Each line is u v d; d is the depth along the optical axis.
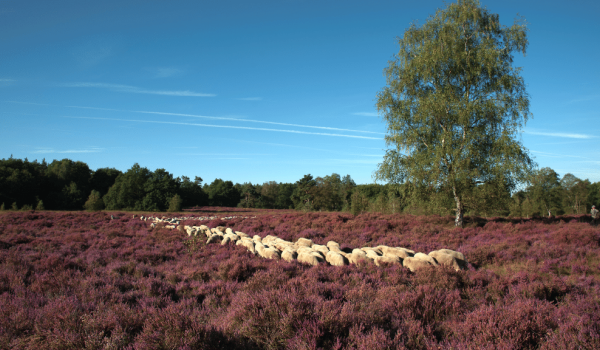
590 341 3.82
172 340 3.73
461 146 19.98
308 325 3.86
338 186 85.62
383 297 5.58
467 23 21.34
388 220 21.06
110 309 4.98
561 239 12.16
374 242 13.54
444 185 20.38
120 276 7.75
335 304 4.69
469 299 5.98
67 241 14.16
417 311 4.96
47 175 69.38
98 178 78.56
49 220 25.20
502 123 20.05
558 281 6.42
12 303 5.16
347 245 12.58
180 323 3.96
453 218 22.47
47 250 11.46
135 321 4.47
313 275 7.11
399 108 21.92
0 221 23.50
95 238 15.66
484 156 20.34
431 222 21.44
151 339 3.74
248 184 112.12
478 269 8.73
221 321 4.75
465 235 15.41
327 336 3.91
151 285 6.54
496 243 12.52
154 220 29.02
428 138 21.06
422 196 21.56
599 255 9.52
